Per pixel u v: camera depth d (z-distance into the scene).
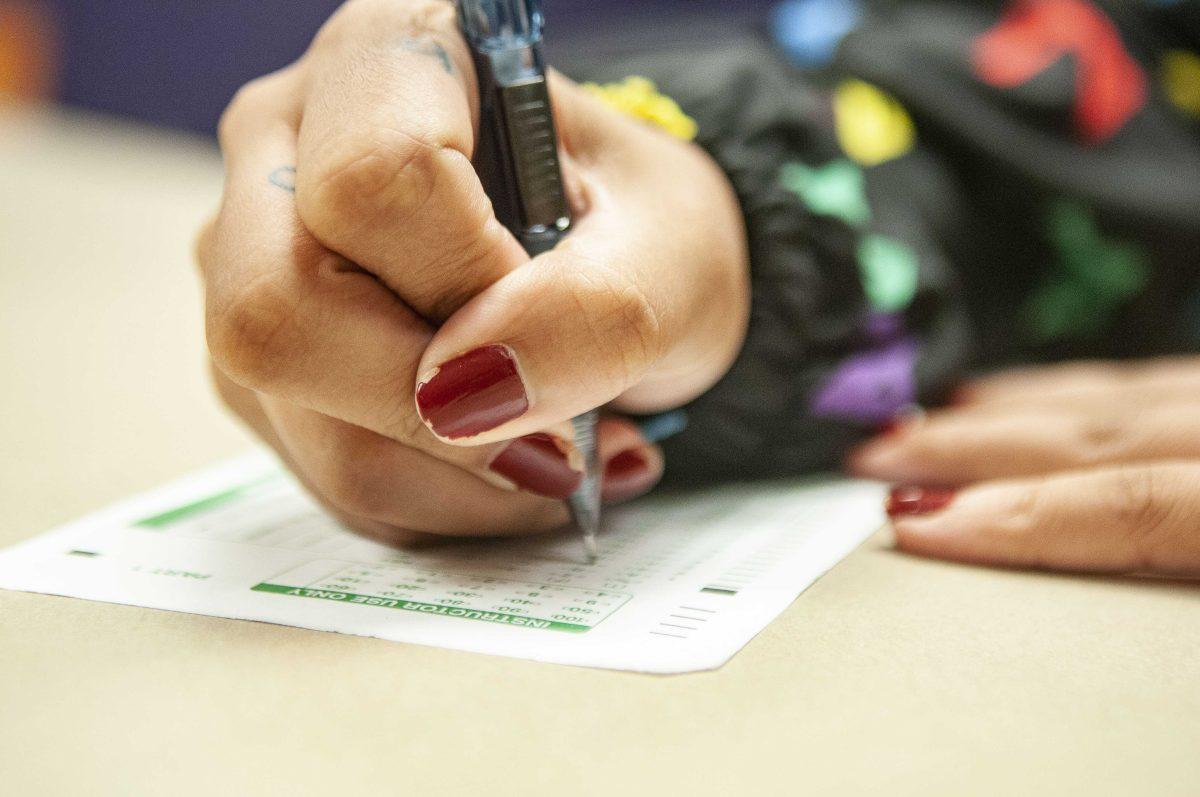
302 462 0.31
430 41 0.29
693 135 0.35
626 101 0.35
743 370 0.34
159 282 0.64
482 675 0.26
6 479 0.36
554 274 0.27
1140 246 0.41
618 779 0.24
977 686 0.26
